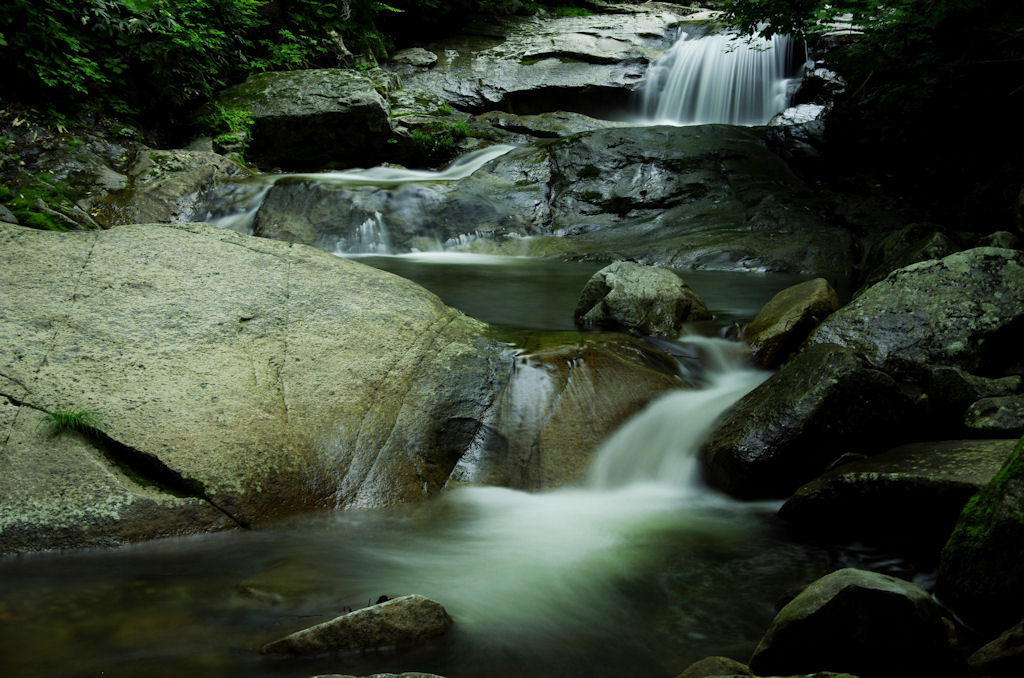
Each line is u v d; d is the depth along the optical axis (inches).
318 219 450.3
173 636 116.3
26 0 445.4
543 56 771.4
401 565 143.9
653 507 175.8
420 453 180.7
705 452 185.3
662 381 212.2
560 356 208.5
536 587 136.4
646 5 947.3
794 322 234.4
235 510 156.0
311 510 163.5
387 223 457.1
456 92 722.2
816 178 499.5
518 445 188.2
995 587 110.4
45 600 125.8
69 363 170.9
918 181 462.6
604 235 466.6
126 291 196.2
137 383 170.2
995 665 99.9
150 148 507.8
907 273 223.9
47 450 153.2
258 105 566.9
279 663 110.0
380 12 778.2
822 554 150.2
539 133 657.6
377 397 185.9
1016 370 204.2
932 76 372.5
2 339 171.9
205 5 553.3
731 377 228.1
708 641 119.3
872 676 98.0
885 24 374.0
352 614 114.5
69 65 480.4
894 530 149.0
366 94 578.2
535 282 361.4
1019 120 396.2
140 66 526.9
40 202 399.5
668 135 546.9
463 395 193.9
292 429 172.2
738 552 151.3
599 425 194.1
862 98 428.5
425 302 222.2
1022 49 357.4
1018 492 113.2
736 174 506.6
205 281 206.4
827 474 160.2
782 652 102.0
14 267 195.5
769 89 663.1
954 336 206.7
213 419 167.0
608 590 135.6
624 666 112.4
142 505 150.1
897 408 175.5
